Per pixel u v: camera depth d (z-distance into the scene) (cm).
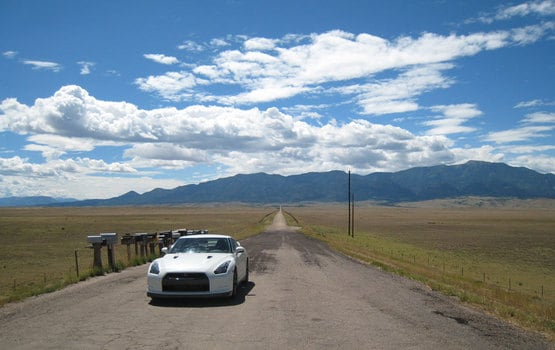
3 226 6869
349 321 909
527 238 6375
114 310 992
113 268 1688
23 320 891
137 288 1283
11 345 716
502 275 3044
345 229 8031
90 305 1045
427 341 768
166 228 6631
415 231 7750
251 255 2464
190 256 1156
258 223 8369
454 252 4550
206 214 14975
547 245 5394
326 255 2525
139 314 953
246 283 1421
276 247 3083
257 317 936
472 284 1747
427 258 3634
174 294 1056
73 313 957
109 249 1700
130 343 732
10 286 1592
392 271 1825
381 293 1265
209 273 1070
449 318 955
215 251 1233
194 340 753
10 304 1055
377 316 959
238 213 16862
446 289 1342
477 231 7812
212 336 780
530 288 2519
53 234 5422
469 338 793
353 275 1661
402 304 1105
